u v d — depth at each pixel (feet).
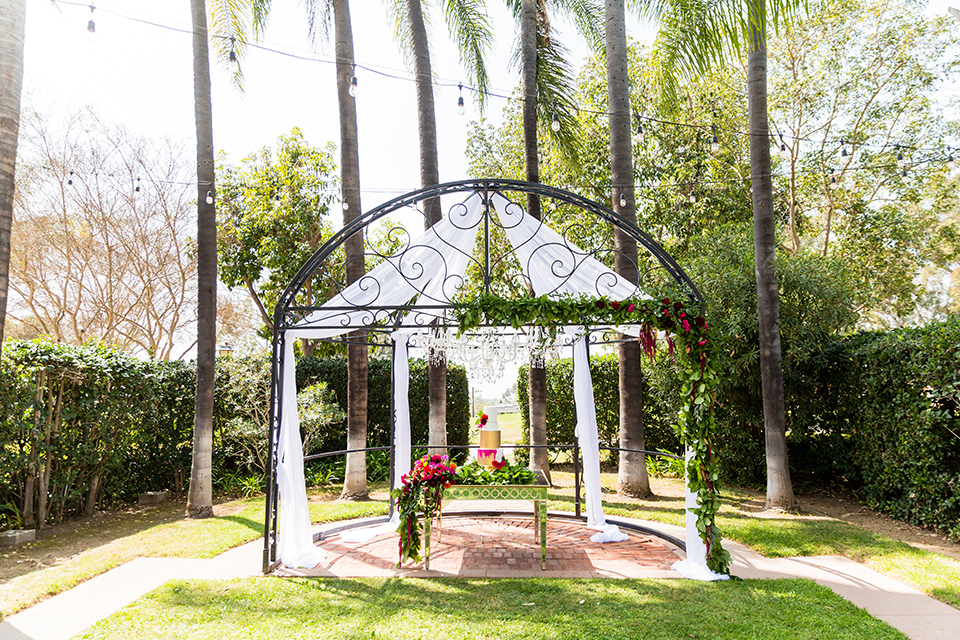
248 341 29.63
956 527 17.92
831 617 11.68
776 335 22.07
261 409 28.40
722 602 12.59
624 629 11.12
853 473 23.84
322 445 33.22
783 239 41.11
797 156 41.78
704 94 38.60
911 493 19.92
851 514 21.71
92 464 23.20
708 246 28.02
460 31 30.55
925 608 12.39
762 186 22.09
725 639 10.68
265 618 11.89
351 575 14.98
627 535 19.17
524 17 27.81
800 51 40.09
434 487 15.87
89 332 47.42
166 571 15.34
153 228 47.11
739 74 40.45
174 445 27.81
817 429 26.48
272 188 43.73
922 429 19.16
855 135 41.75
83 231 45.32
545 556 15.72
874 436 21.81
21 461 20.04
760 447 26.66
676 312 14.85
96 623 11.64
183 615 12.04
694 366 15.05
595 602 12.71
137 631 11.21
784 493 21.74
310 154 44.19
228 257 43.65
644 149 39.24
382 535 19.40
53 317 46.88
